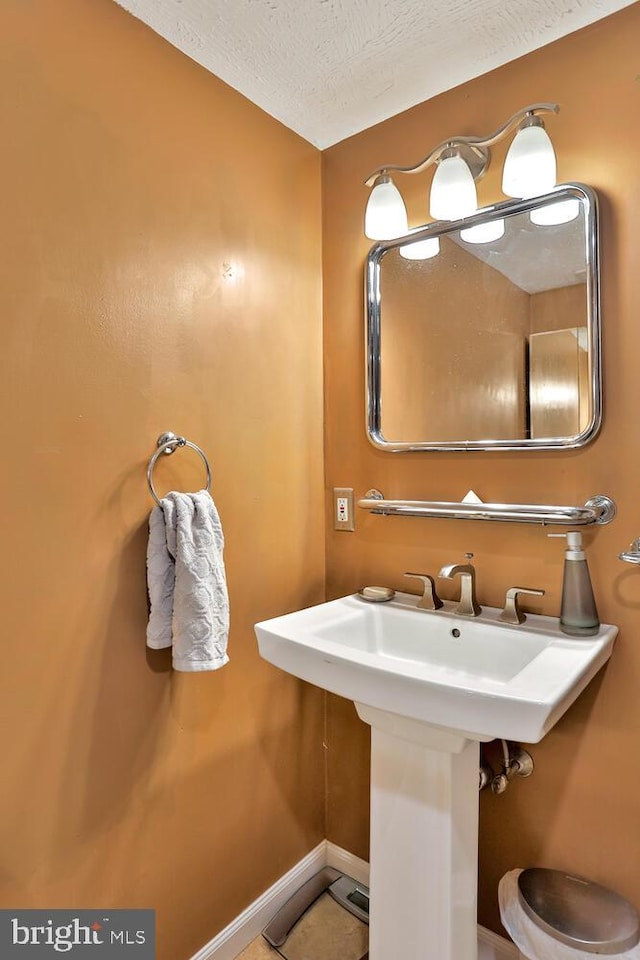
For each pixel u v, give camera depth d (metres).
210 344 1.29
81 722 1.05
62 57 1.01
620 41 1.12
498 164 1.29
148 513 1.16
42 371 0.98
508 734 0.82
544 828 1.22
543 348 1.22
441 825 1.06
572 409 1.18
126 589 1.12
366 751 1.56
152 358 1.17
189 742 1.25
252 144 1.40
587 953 0.96
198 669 1.09
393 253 1.48
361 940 1.38
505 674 1.14
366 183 1.36
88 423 1.05
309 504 1.58
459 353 1.35
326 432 1.63
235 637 1.37
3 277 0.93
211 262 1.29
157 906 1.19
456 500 1.36
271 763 1.47
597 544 1.15
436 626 1.25
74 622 1.03
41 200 0.98
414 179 1.43
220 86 1.32
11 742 0.95
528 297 1.24
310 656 1.04
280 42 1.21
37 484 0.98
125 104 1.11
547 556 1.23
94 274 1.06
